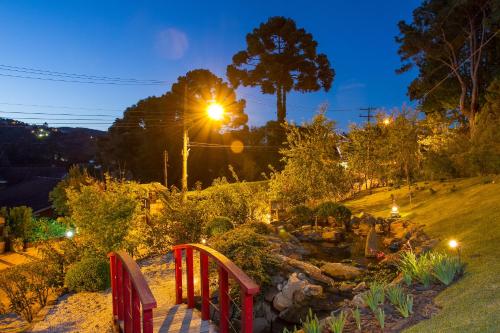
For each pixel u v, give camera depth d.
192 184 49.88
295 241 14.30
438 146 29.03
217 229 14.37
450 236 11.05
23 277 9.84
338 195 26.50
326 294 8.74
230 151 52.72
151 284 10.27
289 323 8.02
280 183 23.11
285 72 51.25
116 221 12.71
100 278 9.90
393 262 10.29
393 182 26.81
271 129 52.09
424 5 33.12
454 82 33.91
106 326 7.60
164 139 50.50
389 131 25.33
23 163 66.75
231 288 8.52
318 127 24.41
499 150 19.84
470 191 17.09
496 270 6.89
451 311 5.52
